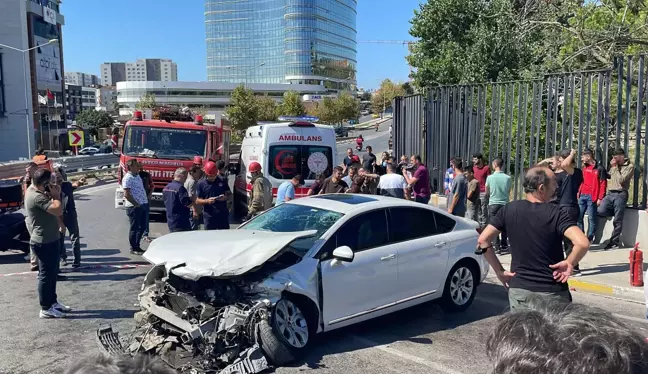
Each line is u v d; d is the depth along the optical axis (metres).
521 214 4.12
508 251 9.65
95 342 5.27
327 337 5.61
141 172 10.75
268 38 151.88
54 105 70.25
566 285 4.02
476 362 4.93
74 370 1.24
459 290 6.53
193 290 4.88
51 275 5.98
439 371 4.73
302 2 145.62
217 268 4.56
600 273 7.93
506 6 19.38
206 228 8.52
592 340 1.22
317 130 11.49
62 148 73.31
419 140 15.01
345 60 170.75
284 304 4.90
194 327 4.37
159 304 4.89
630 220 9.48
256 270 4.71
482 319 6.27
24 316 6.07
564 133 10.08
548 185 4.12
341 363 4.89
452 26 22.19
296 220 5.88
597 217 9.59
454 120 13.23
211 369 4.36
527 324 1.31
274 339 4.63
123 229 12.05
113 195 18.78
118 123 13.96
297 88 141.62
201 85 134.75
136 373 1.22
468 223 6.86
